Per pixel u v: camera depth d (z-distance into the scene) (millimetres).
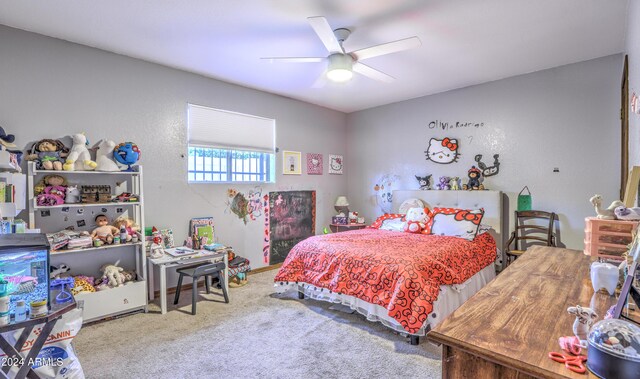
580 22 2551
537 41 2896
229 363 2117
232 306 3102
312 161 5070
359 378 1953
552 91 3572
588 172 3377
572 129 3463
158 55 3201
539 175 3688
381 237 3443
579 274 1565
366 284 2566
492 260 3371
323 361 2137
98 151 2975
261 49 3059
